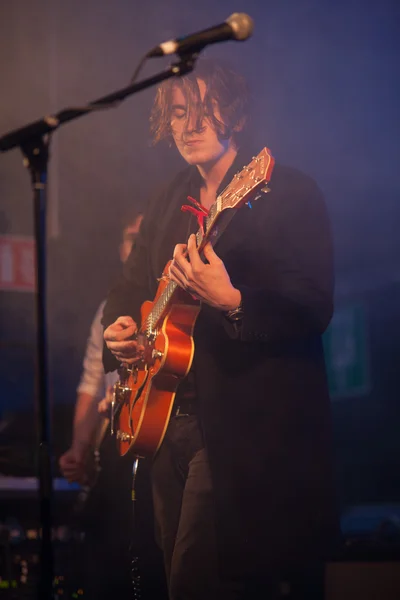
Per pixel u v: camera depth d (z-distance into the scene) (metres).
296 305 2.71
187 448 2.95
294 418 2.78
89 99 7.04
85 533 4.34
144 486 3.43
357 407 17.81
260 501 2.73
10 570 4.47
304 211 2.84
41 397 2.88
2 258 5.73
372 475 17.77
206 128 3.01
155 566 3.41
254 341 2.71
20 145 2.90
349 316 15.52
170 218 3.24
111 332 3.26
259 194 2.61
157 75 2.79
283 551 2.74
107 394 4.07
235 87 3.04
